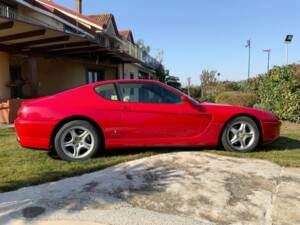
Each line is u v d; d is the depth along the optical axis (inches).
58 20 578.9
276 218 103.7
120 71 776.9
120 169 154.6
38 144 174.2
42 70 581.0
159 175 144.0
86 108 176.7
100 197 119.2
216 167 155.9
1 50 402.9
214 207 111.3
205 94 954.1
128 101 183.5
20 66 520.1
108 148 183.2
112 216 104.3
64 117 174.1
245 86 684.1
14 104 349.4
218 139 191.5
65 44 446.0
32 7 504.4
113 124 178.7
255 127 193.5
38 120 172.7
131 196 120.2
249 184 132.9
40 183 134.6
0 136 256.7
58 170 153.3
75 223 99.8
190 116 185.9
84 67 652.7
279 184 133.7
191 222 100.7
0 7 464.8
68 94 181.8
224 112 190.5
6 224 99.0
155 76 1387.8
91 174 147.3
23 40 393.7
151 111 182.2
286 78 388.8
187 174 145.0
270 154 187.5
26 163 167.0
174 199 117.6
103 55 603.2
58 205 112.3
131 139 181.3
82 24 734.5
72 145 176.1
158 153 186.2
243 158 176.6
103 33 805.2
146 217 103.7
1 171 151.3
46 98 181.8
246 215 105.7
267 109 427.5
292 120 379.6
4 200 116.6
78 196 120.0
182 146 190.9
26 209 109.3
